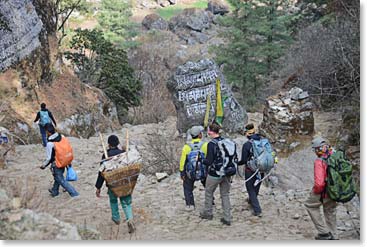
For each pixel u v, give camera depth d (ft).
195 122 53.31
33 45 64.49
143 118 96.17
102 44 89.40
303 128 43.04
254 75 102.94
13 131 53.83
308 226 29.07
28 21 64.13
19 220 22.67
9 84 58.80
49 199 33.63
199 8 200.34
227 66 106.22
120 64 89.25
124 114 91.86
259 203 33.06
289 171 37.50
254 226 29.07
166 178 39.27
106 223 29.32
